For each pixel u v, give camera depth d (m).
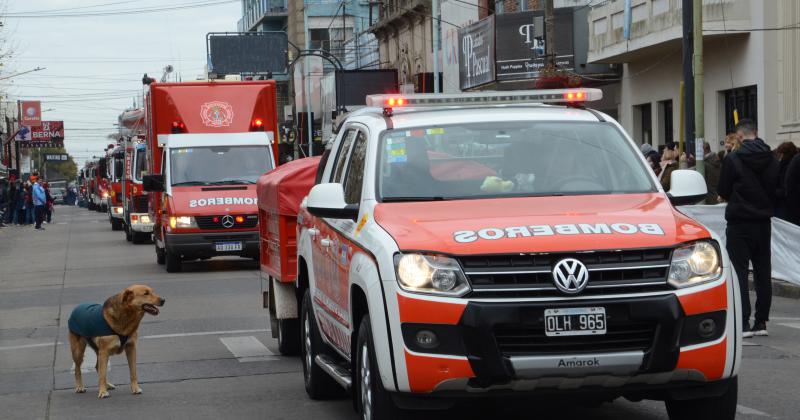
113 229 50.53
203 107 26.61
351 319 7.78
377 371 7.07
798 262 17.47
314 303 9.61
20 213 59.78
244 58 78.19
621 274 6.77
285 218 11.79
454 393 6.74
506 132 8.50
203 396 10.43
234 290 20.84
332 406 9.70
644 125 35.09
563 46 35.69
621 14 32.25
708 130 30.08
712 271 6.95
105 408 10.02
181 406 9.97
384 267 6.93
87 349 14.03
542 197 7.91
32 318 17.86
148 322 16.42
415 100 8.88
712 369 6.84
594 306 6.68
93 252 34.28
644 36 30.62
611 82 36.62
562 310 6.66
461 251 6.77
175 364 12.45
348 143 9.35
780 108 26.92
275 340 14.10
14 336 15.73
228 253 24.98
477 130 8.49
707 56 29.89
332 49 90.94
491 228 7.04
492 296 6.68
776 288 17.69
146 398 10.45
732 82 28.64
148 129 28.25
